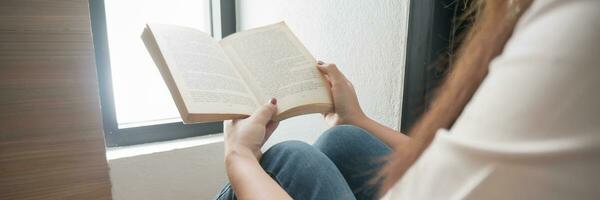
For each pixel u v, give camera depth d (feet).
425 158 0.82
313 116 3.48
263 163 1.99
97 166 1.84
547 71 0.61
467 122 0.73
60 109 1.70
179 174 3.85
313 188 1.80
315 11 3.30
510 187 0.64
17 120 1.63
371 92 2.94
